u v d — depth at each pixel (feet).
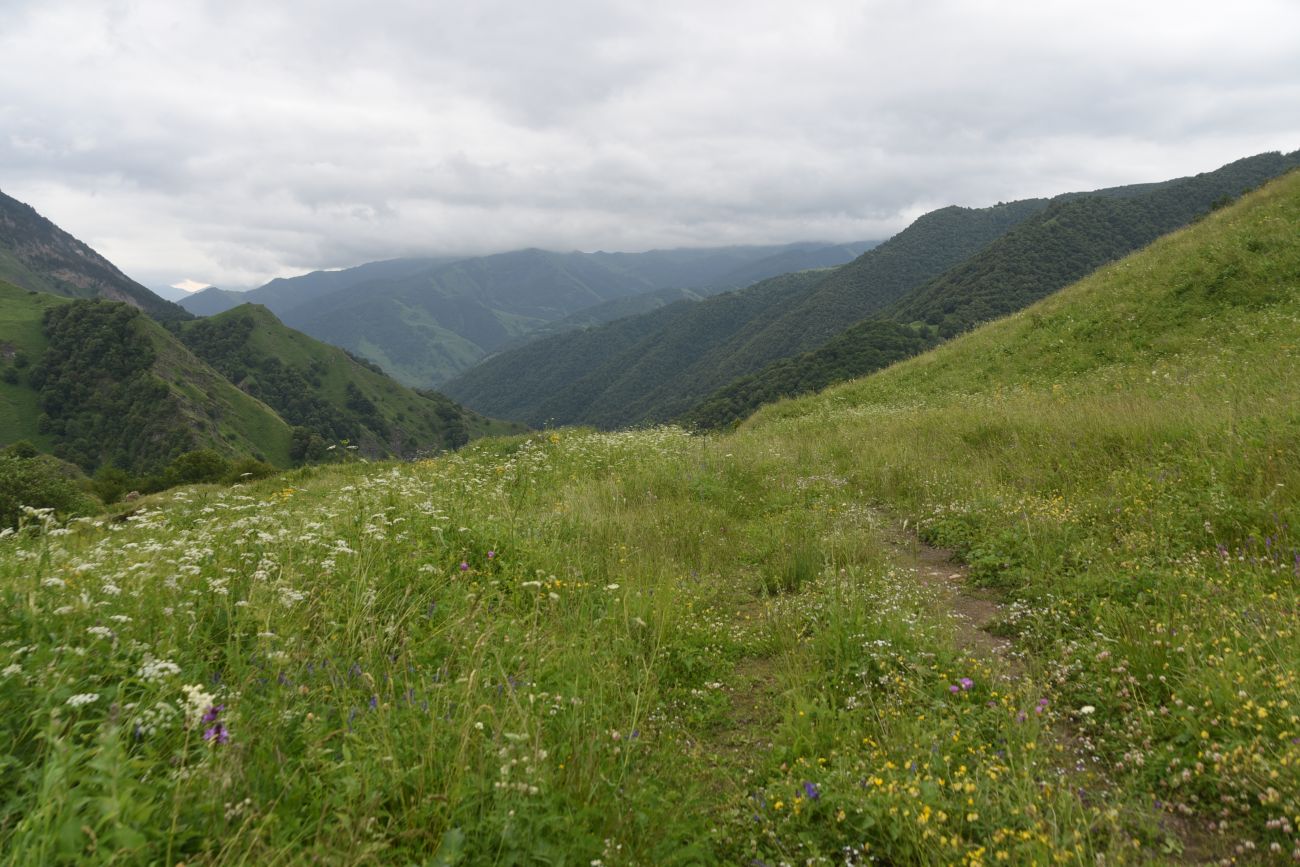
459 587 17.47
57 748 8.27
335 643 13.88
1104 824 9.97
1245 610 14.65
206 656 12.96
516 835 8.76
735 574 24.00
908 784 10.43
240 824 8.55
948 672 14.78
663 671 15.88
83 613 12.58
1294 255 59.88
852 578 20.25
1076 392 52.95
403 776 9.69
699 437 59.11
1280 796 9.73
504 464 40.06
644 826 9.77
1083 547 20.98
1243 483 23.02
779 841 10.21
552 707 12.08
